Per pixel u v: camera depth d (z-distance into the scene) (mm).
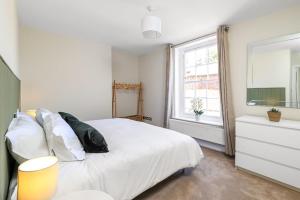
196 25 2688
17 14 2262
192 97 3602
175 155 1818
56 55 3074
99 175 1226
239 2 2020
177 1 1989
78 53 3328
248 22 2512
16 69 2049
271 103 2318
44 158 948
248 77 2533
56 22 2584
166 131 2230
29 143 1154
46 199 803
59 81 3123
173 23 2607
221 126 2854
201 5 2084
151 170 1576
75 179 1129
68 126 1561
